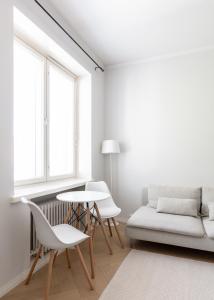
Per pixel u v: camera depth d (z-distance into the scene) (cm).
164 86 341
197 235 225
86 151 334
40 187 232
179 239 235
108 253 241
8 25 175
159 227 241
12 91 180
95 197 216
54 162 286
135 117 360
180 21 254
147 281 187
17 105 225
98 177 359
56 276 193
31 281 185
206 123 316
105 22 257
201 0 220
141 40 298
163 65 341
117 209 272
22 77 232
